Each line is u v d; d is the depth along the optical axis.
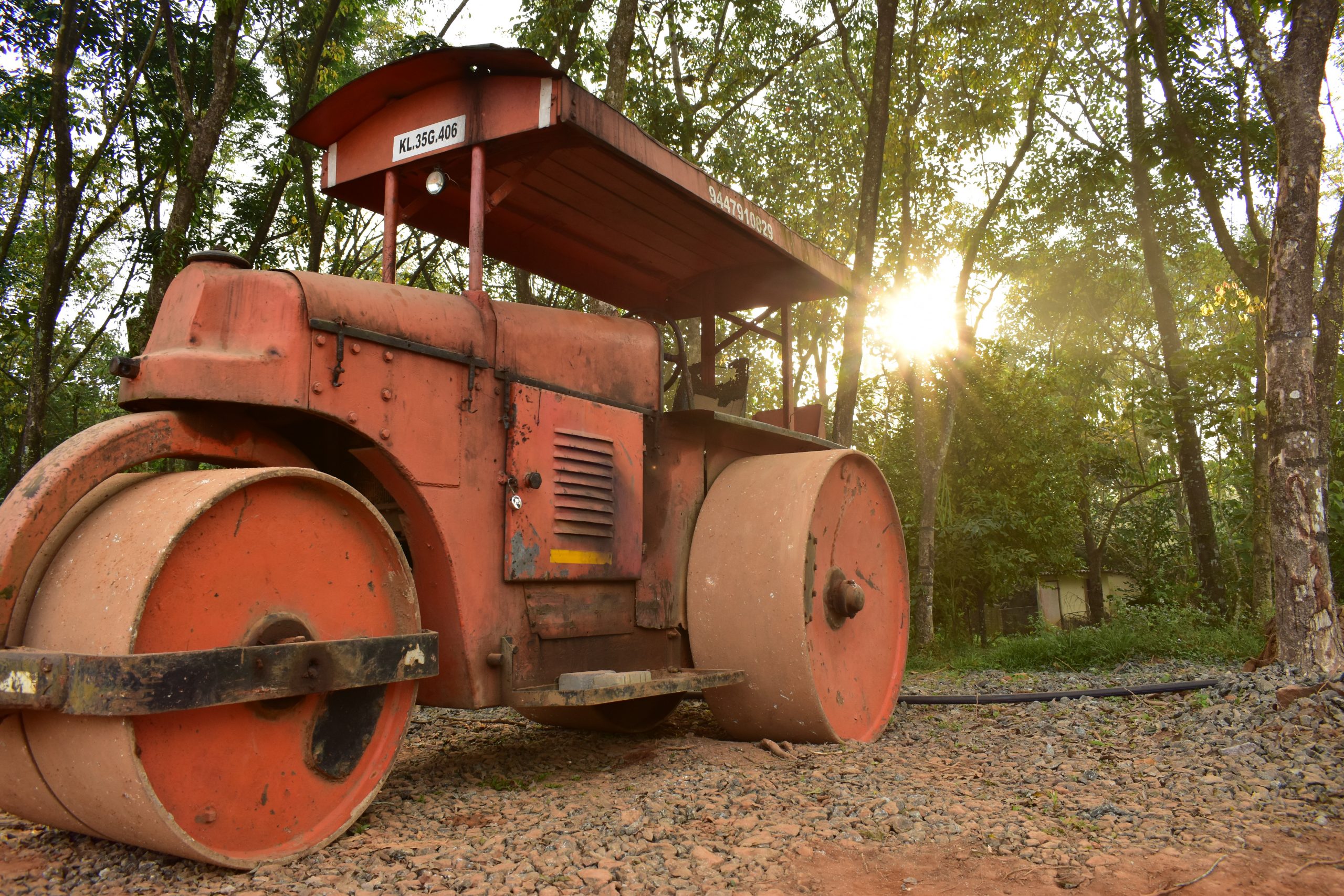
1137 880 2.86
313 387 3.42
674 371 6.62
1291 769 4.31
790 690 4.84
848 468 5.57
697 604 5.07
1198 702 5.99
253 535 3.06
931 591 13.00
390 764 3.48
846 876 2.92
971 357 15.76
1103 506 25.41
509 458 4.14
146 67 14.31
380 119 4.74
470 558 3.92
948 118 14.41
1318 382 8.17
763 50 15.92
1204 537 14.50
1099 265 21.62
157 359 3.26
